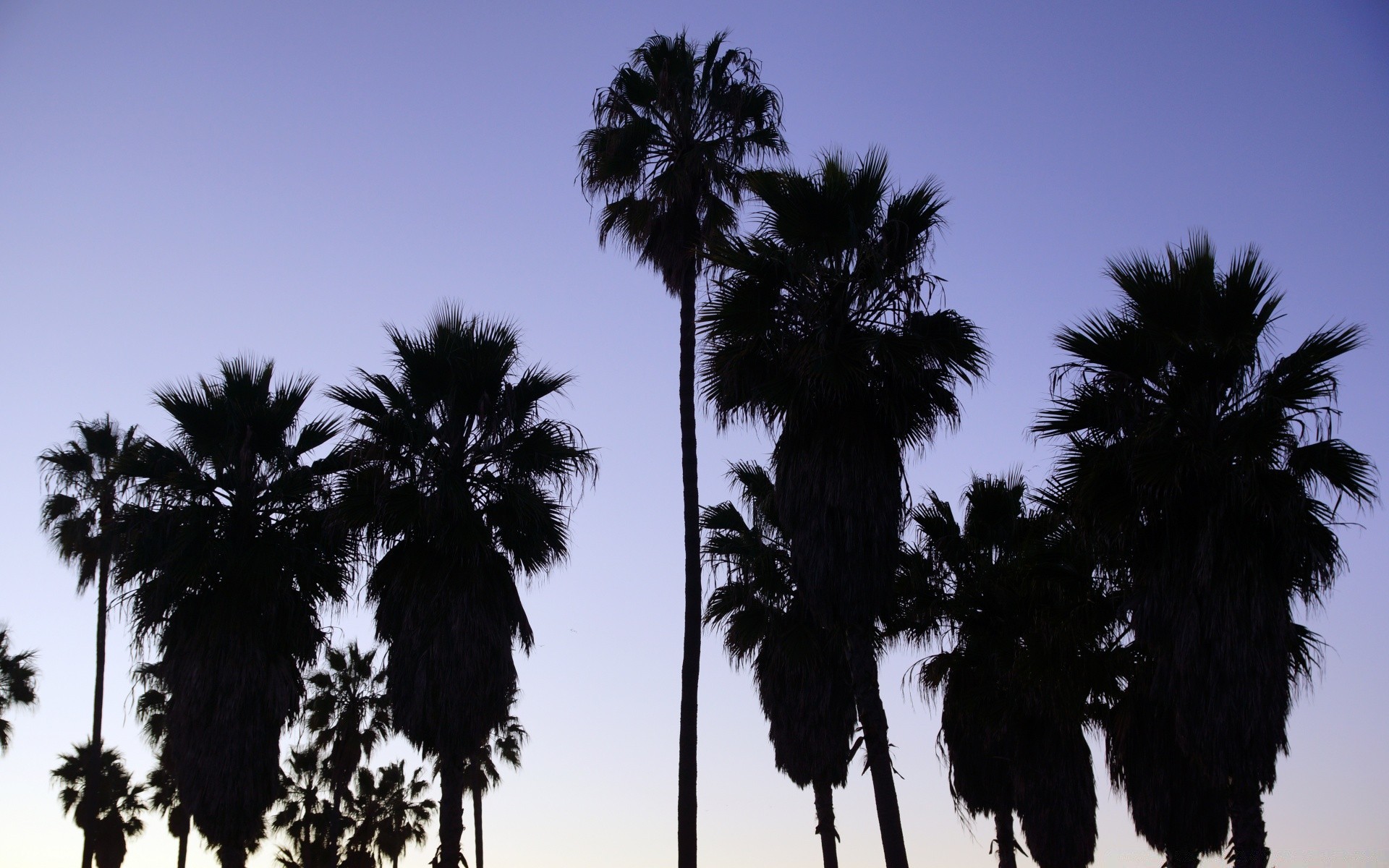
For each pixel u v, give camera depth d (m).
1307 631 15.56
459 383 19.86
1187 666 14.56
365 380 20.22
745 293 17.38
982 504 22.94
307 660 21.72
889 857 16.09
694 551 19.91
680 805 18.59
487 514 19.75
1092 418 16.03
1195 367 15.23
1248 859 13.96
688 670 19.23
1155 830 18.72
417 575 18.73
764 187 17.89
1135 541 15.52
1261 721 14.05
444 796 18.45
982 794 24.41
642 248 21.97
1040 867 21.34
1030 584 20.97
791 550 17.09
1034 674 20.39
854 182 17.53
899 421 16.89
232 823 19.83
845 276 17.39
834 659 24.98
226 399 21.91
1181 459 14.61
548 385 20.67
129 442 32.78
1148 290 15.57
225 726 19.94
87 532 32.41
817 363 16.50
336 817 44.00
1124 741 19.33
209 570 20.91
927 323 17.06
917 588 22.47
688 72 22.25
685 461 20.47
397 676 18.47
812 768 24.98
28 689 35.94
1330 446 14.73
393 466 19.52
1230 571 14.47
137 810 43.69
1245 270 15.32
